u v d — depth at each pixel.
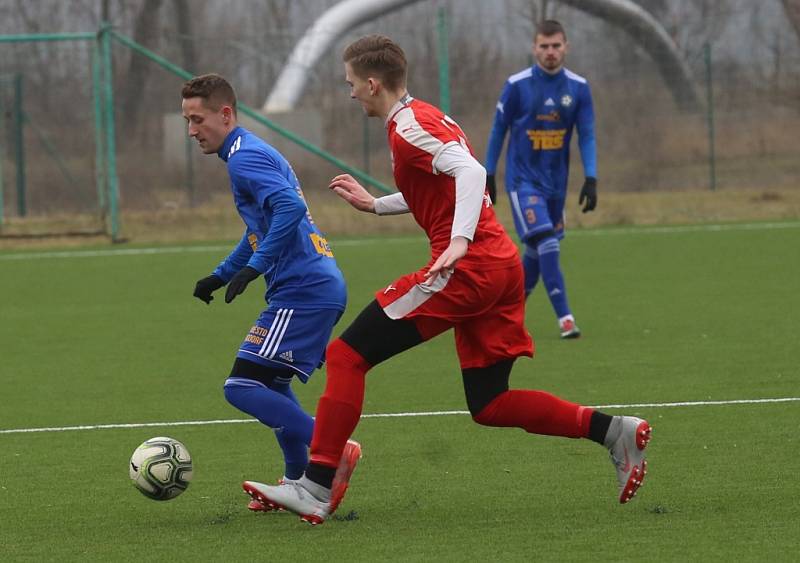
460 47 72.44
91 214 67.38
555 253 31.20
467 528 15.28
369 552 14.32
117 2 105.25
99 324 35.84
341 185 17.66
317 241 16.83
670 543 14.34
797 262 45.81
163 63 59.81
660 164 72.75
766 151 73.00
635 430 15.45
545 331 32.53
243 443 20.77
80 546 14.91
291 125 73.50
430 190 15.39
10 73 73.12
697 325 32.62
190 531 15.49
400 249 53.94
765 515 15.48
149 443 16.19
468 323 15.64
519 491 17.09
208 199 70.56
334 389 15.39
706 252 49.81
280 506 15.30
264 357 16.41
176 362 29.27
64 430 22.09
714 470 17.91
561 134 32.03
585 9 78.81
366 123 73.25
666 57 73.62
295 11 103.00
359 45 15.59
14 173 70.88
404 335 15.38
